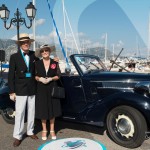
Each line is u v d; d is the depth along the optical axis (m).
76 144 5.04
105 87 5.36
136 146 4.77
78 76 5.61
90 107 5.30
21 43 5.02
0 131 5.98
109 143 5.12
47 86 5.17
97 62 6.23
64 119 5.66
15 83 5.07
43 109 5.17
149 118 4.61
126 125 4.83
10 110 6.54
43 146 4.97
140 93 4.86
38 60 5.21
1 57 8.85
